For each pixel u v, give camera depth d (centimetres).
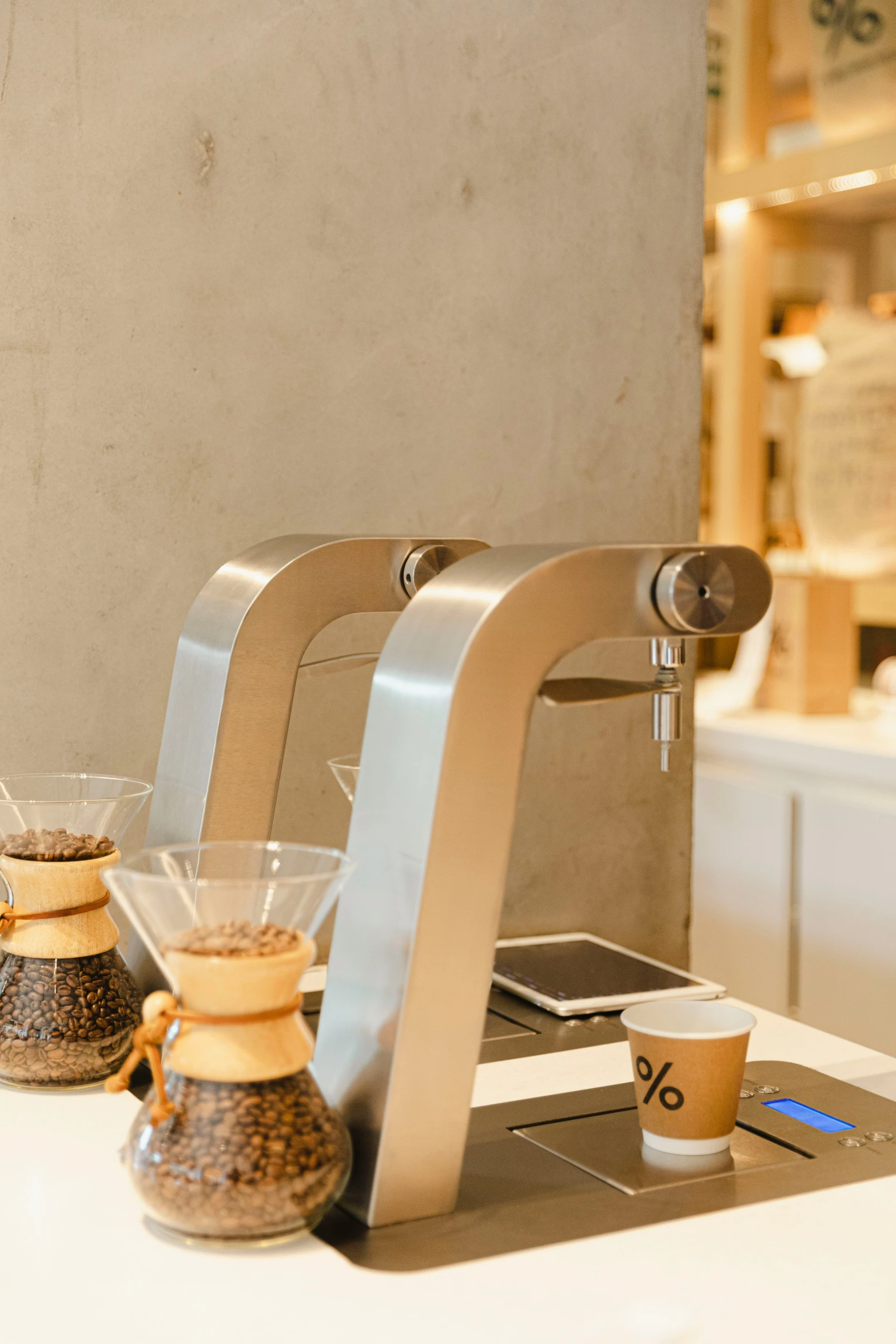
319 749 134
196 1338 63
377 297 132
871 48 240
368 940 79
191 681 104
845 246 270
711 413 275
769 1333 64
